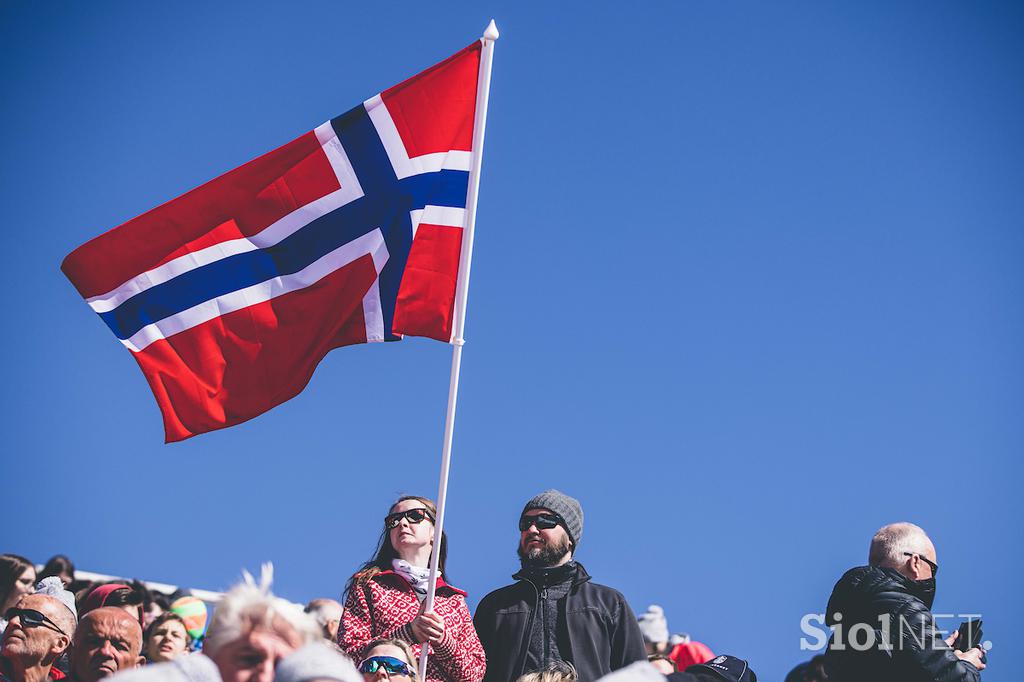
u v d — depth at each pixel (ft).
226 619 15.85
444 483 26.18
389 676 24.80
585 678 27.17
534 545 28.48
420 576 27.81
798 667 35.83
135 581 34.50
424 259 28.35
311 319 28.27
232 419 27.96
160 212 28.25
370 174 28.53
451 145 28.55
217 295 28.25
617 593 28.40
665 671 31.96
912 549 26.32
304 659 15.23
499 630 27.96
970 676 24.90
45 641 26.22
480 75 28.07
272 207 28.40
